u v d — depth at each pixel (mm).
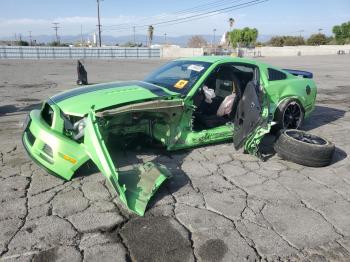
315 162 4668
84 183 3998
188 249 2887
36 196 3686
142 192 3623
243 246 2947
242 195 3861
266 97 4621
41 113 4523
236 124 4887
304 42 88875
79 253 2799
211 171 4488
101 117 3826
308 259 2812
